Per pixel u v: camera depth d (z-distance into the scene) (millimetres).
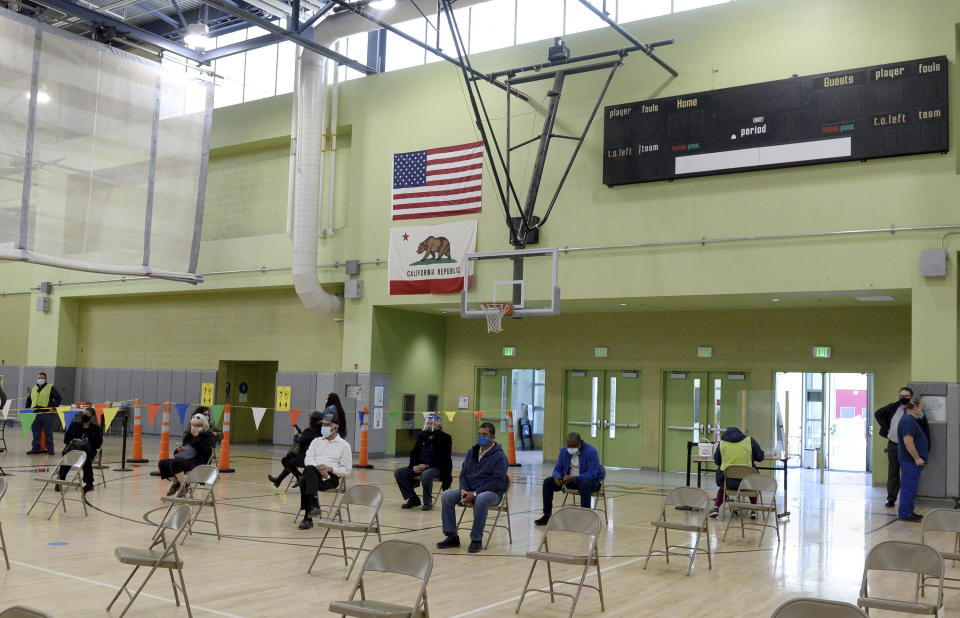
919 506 14789
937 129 15141
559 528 7773
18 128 18547
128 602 7207
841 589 8500
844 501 15594
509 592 8039
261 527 11242
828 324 19094
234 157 24812
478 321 23797
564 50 18141
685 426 20672
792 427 22422
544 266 18750
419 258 20766
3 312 30047
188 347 26266
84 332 28734
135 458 18906
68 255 19328
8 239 18312
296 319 24047
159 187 21141
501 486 10234
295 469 12953
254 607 7184
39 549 9344
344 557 9297
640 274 17938
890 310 18422
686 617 7270
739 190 17047
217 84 24469
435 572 8812
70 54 19516
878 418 15227
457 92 20609
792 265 16438
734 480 12406
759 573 9211
